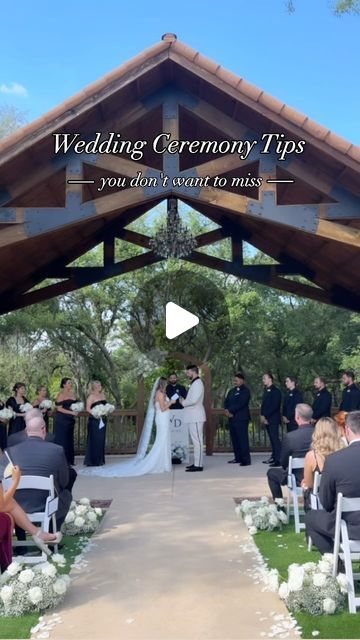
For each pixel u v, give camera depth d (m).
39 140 5.83
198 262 11.99
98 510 6.39
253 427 12.90
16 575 4.02
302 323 21.22
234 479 9.07
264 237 11.23
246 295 21.00
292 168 6.27
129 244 22.22
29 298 11.82
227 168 6.27
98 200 6.18
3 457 6.28
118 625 3.59
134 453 12.55
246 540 5.50
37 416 5.29
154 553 5.11
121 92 6.05
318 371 22.59
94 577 4.49
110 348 23.53
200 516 6.50
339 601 3.75
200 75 5.90
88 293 21.31
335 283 11.74
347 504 4.02
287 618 3.63
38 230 6.13
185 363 12.65
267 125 6.16
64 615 3.75
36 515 4.79
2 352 20.22
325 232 6.18
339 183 6.23
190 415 10.09
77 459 12.00
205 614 3.74
